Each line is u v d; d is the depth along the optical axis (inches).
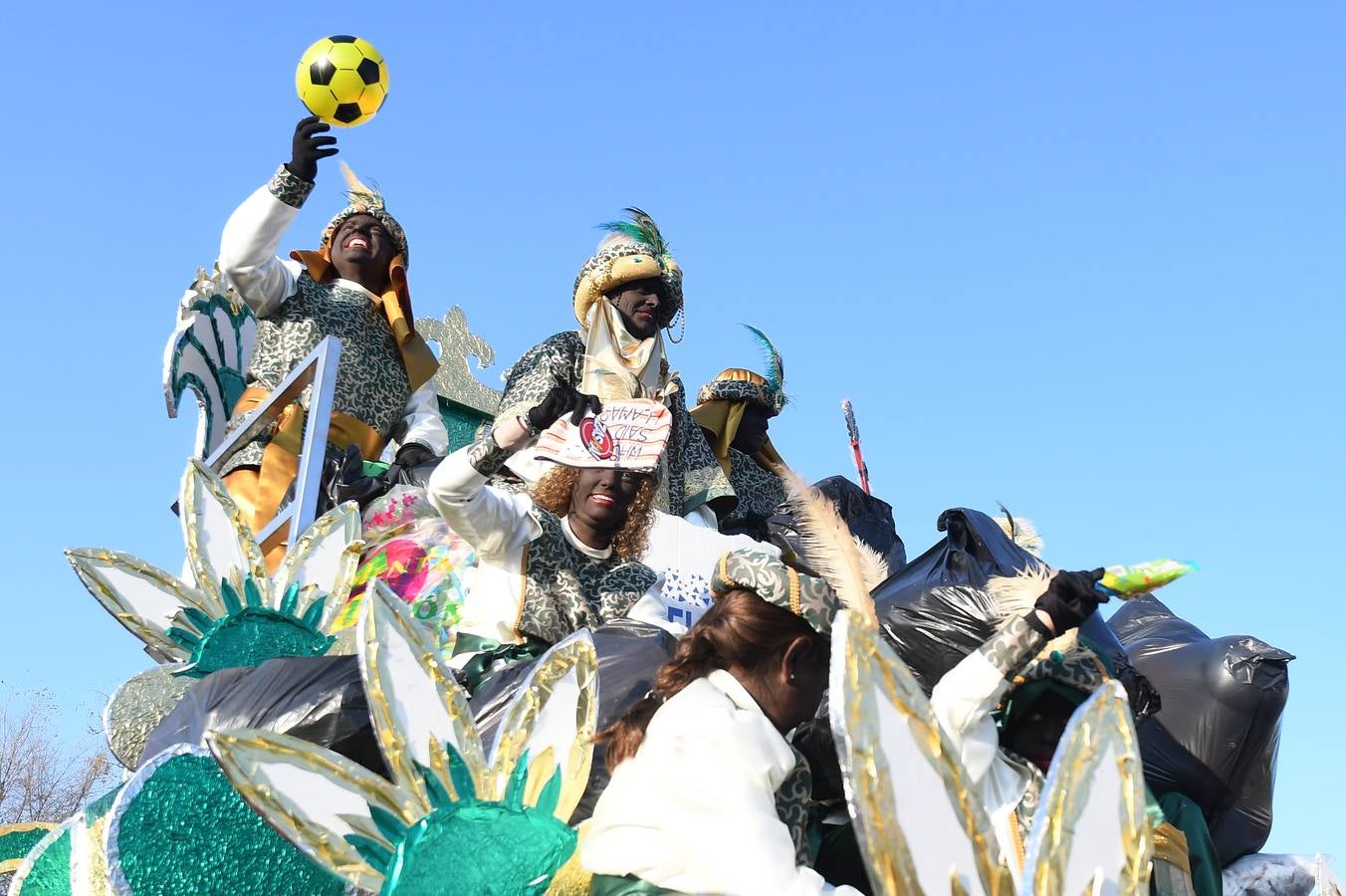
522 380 314.2
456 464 205.0
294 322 333.7
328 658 190.4
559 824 131.0
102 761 837.2
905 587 204.8
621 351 315.3
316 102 278.5
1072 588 140.5
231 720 179.8
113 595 220.1
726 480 327.6
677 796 127.6
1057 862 115.3
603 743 168.9
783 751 133.0
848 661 112.7
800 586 138.0
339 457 323.6
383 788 131.6
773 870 123.3
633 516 228.7
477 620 215.3
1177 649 219.8
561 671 145.4
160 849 143.6
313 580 231.8
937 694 143.9
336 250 350.9
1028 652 141.3
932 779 113.6
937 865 111.3
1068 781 118.3
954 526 212.8
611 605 218.8
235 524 231.6
